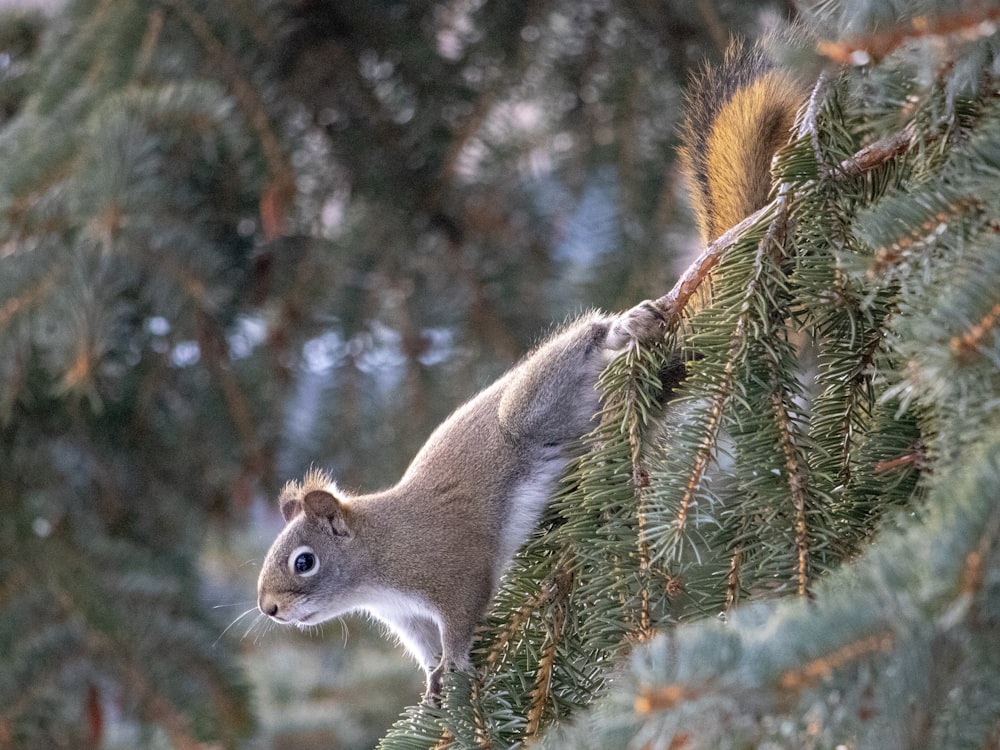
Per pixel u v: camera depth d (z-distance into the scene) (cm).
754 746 353
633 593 539
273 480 1193
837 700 347
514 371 773
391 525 750
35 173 880
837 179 552
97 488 1144
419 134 1160
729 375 545
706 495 529
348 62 1160
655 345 606
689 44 1093
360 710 1348
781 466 530
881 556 369
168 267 902
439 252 1189
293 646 1420
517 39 1130
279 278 1161
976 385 390
